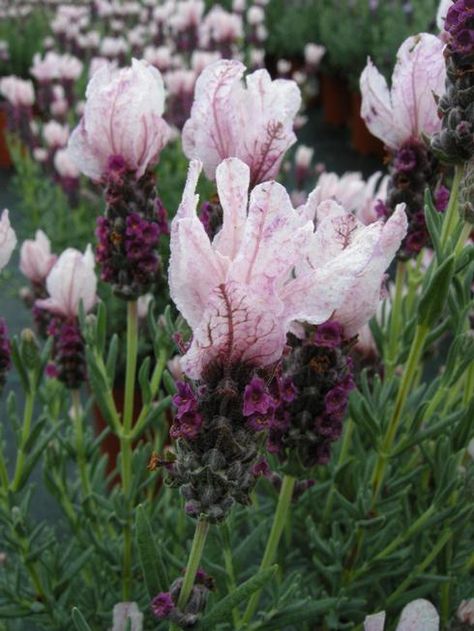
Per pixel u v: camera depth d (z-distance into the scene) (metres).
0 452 0.17
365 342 0.19
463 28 0.13
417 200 0.16
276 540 0.14
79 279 0.19
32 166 0.50
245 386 0.09
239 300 0.08
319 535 0.19
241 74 0.12
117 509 0.17
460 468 0.18
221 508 0.10
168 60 0.48
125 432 0.17
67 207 0.46
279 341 0.08
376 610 0.18
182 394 0.09
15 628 0.19
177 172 0.44
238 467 0.09
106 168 0.15
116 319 0.32
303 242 0.08
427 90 0.15
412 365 0.15
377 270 0.11
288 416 0.13
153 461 0.10
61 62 0.50
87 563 0.20
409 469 0.19
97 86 0.14
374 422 0.16
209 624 0.12
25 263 0.24
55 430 0.18
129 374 0.17
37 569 0.18
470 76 0.13
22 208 0.51
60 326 0.19
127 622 0.13
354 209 0.21
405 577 0.19
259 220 0.08
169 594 0.11
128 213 0.15
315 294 0.08
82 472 0.20
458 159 0.14
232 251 0.08
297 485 0.16
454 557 0.19
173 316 0.22
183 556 0.19
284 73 0.66
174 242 0.08
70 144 0.15
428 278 0.16
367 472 0.18
